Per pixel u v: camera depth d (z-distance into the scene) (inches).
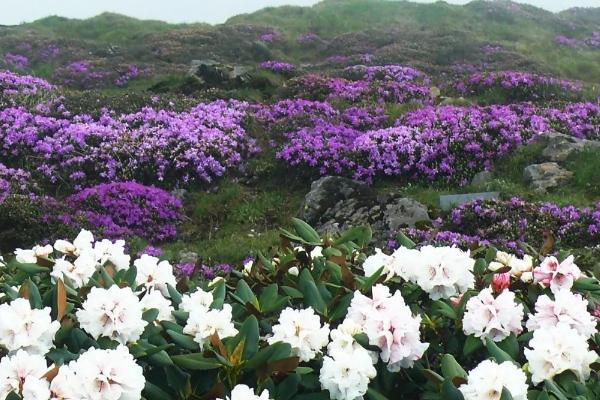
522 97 876.0
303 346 126.8
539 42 1477.6
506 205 470.3
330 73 1069.8
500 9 1701.5
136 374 110.1
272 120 725.9
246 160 636.7
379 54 1288.1
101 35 1587.1
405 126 652.7
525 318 155.4
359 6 1766.7
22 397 106.9
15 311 123.9
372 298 143.2
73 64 1246.3
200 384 123.3
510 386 111.0
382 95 836.0
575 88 886.4
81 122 673.6
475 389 112.1
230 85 904.3
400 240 185.8
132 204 514.0
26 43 1422.2
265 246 450.3
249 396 104.7
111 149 606.5
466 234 459.8
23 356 111.4
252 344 124.0
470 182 575.5
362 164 593.9
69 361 122.1
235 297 149.5
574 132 656.4
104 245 177.9
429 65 1194.0
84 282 162.7
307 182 595.2
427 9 1705.2
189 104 750.5
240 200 561.6
